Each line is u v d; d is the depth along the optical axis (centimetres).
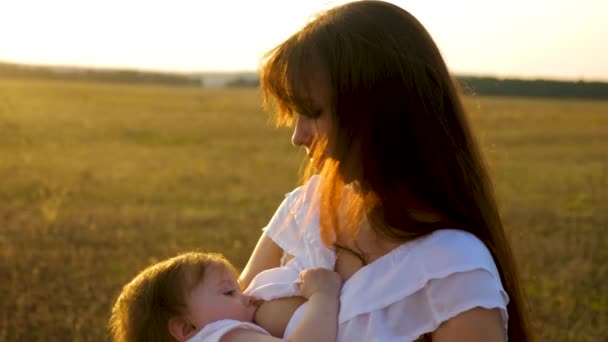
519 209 1491
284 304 251
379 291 227
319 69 228
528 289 882
